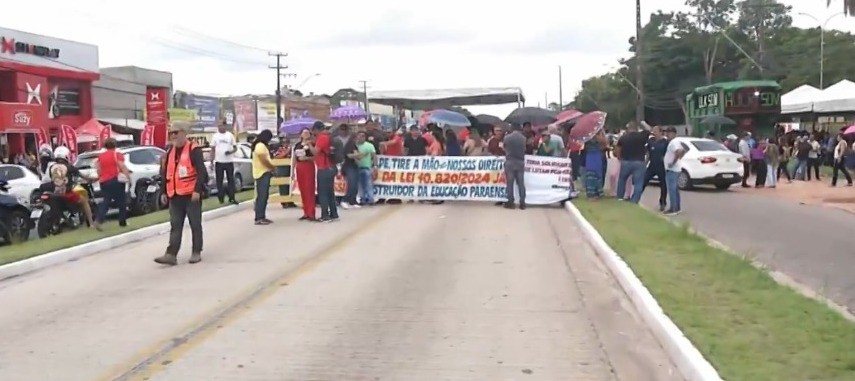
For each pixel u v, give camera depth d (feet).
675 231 41.60
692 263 32.99
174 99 209.26
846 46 254.27
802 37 278.46
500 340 23.84
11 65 123.95
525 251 39.88
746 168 86.43
